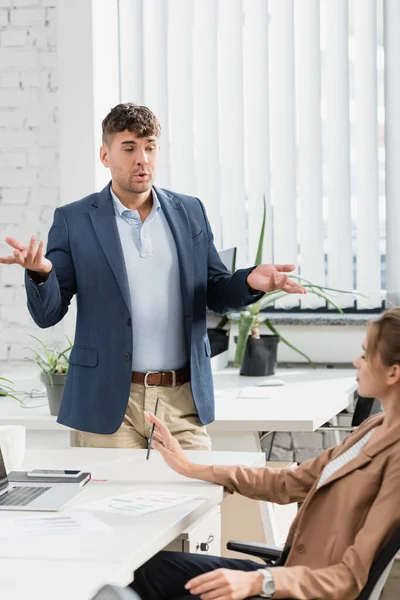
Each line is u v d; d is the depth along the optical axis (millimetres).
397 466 2215
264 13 5090
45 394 4355
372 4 5000
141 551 2129
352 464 2303
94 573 1972
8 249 5066
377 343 2297
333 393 4293
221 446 3877
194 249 3404
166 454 2766
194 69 5188
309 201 5125
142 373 3287
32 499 2504
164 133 5215
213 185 5195
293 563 2340
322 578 2117
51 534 2238
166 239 3369
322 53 5078
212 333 4414
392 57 4996
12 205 5062
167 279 3334
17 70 5020
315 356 5098
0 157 5062
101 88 4973
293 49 5078
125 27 5199
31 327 5047
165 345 3314
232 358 5242
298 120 5113
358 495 2266
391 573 4047
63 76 4902
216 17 5129
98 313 3285
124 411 3248
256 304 4770
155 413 2904
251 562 2682
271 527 3711
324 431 4961
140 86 5207
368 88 5039
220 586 2066
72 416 3305
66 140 4922
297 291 3258
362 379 2359
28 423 3836
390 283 5066
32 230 5051
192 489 2639
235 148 5168
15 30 5008
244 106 5168
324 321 5047
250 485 2654
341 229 5102
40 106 5020
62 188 4949
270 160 5164
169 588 2645
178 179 5230
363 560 2129
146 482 2721
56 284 3148
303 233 5145
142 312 3291
